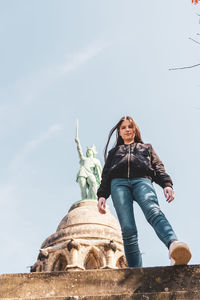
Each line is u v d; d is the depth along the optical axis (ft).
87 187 73.92
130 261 22.43
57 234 64.54
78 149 78.69
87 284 18.95
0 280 19.38
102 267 59.67
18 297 18.80
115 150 25.05
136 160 23.82
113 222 66.69
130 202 23.02
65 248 61.00
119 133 26.53
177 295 17.37
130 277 18.90
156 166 24.31
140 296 17.53
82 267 59.11
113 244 61.16
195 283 18.35
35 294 18.86
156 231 21.13
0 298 18.72
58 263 61.00
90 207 68.59
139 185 23.16
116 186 23.43
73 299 17.74
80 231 63.31
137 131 26.25
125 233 22.30
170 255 19.04
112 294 18.12
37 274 19.48
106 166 24.67
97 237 63.00
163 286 18.44
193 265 18.95
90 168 75.82
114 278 18.97
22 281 19.30
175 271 18.80
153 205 21.94
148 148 24.99
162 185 23.58
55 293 18.83
